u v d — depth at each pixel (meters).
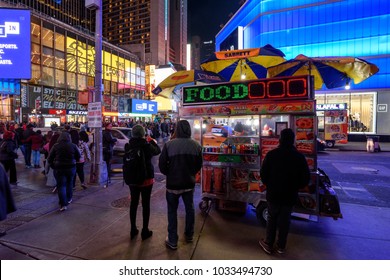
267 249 3.37
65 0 109.38
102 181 7.10
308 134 4.04
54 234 3.94
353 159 12.21
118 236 3.87
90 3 6.79
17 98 28.03
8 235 3.90
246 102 4.48
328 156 13.36
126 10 123.69
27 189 6.50
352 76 5.89
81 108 35.31
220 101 4.73
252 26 31.62
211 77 7.02
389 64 21.94
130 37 123.00
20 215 4.71
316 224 4.36
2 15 21.83
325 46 24.98
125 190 6.44
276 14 27.55
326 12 24.89
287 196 3.24
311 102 3.98
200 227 4.22
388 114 21.88
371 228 4.20
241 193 4.56
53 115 31.45
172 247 3.46
